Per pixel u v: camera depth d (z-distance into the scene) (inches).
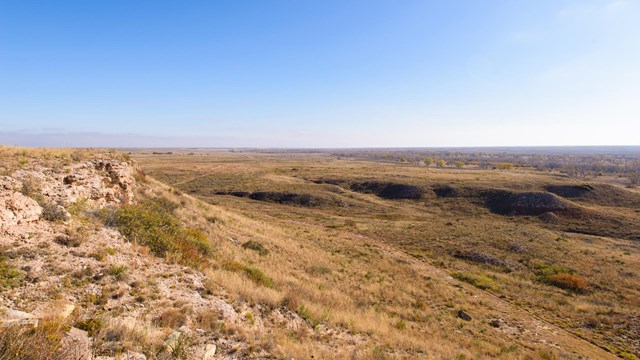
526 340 673.6
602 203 2578.7
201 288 428.8
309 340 387.9
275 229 1373.0
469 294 947.3
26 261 344.2
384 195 3181.6
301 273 844.0
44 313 266.8
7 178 495.8
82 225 480.7
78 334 240.8
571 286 1064.8
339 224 1877.5
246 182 3371.1
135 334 271.7
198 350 283.3
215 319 354.3
